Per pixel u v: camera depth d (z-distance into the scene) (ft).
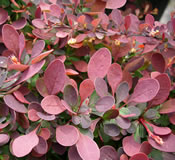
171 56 1.01
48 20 0.99
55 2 1.06
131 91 0.96
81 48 1.01
